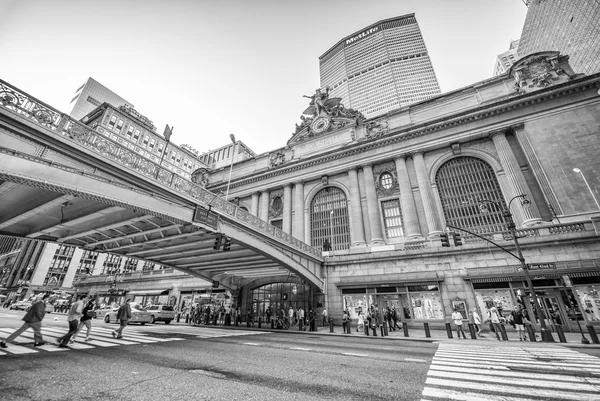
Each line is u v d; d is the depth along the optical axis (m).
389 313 19.47
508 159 24.47
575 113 23.42
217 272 27.22
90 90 105.88
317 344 12.35
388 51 138.12
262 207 37.19
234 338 14.10
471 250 20.52
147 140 81.00
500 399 4.61
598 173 21.02
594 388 5.15
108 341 10.59
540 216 21.98
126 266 71.25
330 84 157.62
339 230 31.08
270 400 4.45
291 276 26.45
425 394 4.92
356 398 4.69
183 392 4.72
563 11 54.56
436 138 28.36
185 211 13.39
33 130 8.71
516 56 95.38
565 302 16.88
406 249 22.91
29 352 7.61
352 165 32.03
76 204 12.52
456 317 15.54
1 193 11.13
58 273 60.03
